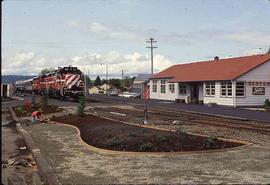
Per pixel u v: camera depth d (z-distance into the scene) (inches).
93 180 357.4
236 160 428.8
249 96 1669.5
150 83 2486.5
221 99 1731.1
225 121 981.8
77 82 1943.9
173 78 2162.9
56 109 1317.7
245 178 349.4
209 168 391.5
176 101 2023.9
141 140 517.7
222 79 1689.2
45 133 713.6
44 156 479.8
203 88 1882.4
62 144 575.8
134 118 1031.0
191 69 2187.5
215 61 2126.0
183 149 486.0
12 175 413.1
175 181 344.5
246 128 808.9
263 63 1691.7
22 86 3533.5
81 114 957.2
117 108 1502.2
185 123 906.1
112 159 449.4
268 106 1562.5
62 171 396.8
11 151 565.0
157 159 440.8
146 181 347.6
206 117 1115.9
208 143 502.9
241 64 1790.1
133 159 444.1
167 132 606.9
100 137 589.6
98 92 4835.1
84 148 534.6
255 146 522.9
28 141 609.0
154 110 1407.5
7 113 1298.0
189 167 397.7
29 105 1434.5
